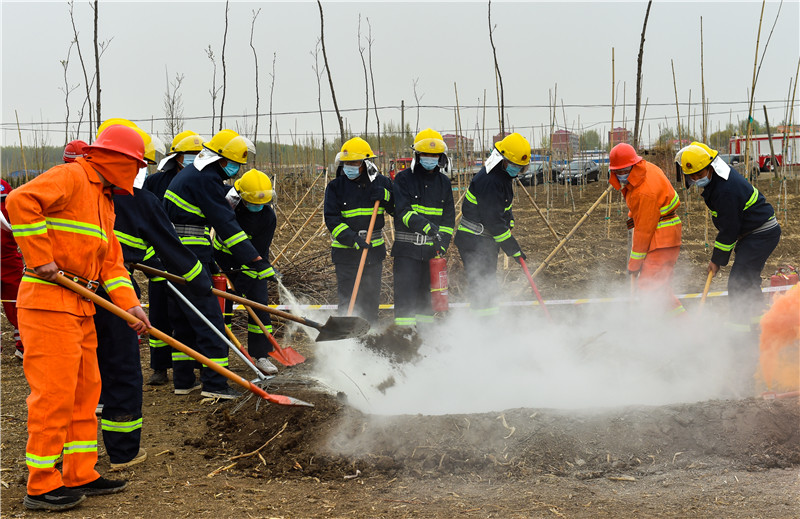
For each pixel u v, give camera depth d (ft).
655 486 12.71
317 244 43.78
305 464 14.05
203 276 16.24
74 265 11.87
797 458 13.69
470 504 12.03
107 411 13.97
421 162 22.59
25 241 11.12
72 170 11.80
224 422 16.28
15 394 19.22
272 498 12.48
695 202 57.77
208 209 18.60
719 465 13.61
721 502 11.71
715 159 22.68
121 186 12.23
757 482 12.66
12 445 15.29
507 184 22.99
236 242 18.72
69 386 11.79
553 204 63.05
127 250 15.92
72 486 12.44
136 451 14.28
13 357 23.35
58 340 11.64
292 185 74.08
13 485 13.06
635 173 22.15
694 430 14.34
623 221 49.08
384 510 11.80
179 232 18.72
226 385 18.85
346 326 17.19
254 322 21.38
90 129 41.11
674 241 22.71
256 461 14.40
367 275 23.02
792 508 11.28
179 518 11.48
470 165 56.90
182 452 15.10
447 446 14.02
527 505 11.88
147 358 23.24
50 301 11.59
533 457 13.82
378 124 54.65
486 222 22.94
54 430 11.76
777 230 22.79
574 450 13.97
